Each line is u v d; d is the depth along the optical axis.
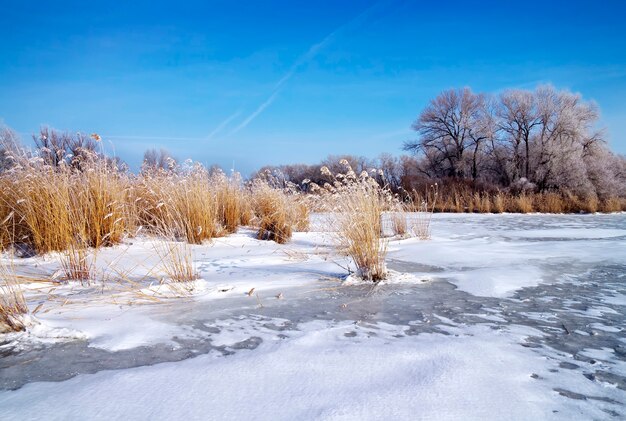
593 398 2.02
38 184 5.99
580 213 21.95
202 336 3.07
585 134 30.88
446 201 23.91
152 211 7.76
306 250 7.48
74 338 3.06
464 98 37.94
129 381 2.28
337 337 3.01
